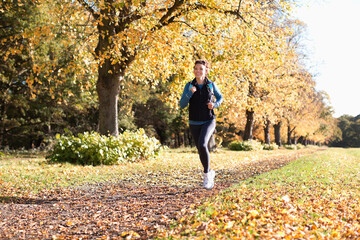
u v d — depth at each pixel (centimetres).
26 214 489
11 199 622
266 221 361
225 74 1439
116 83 1379
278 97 2630
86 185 802
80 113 3256
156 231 351
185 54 1338
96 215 460
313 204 473
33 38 1168
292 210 413
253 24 1340
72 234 380
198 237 310
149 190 723
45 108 2492
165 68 1293
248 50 1396
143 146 1442
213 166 1234
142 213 457
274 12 1499
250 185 648
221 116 2222
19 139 3341
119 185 806
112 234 367
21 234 383
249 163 1412
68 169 1014
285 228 335
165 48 1121
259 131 4884
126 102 3172
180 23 1309
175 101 1456
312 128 4781
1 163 1127
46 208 537
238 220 363
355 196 578
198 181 849
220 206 432
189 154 1931
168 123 4175
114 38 1189
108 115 1384
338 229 360
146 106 3903
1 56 1930
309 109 4297
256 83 2050
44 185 772
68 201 612
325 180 762
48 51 2061
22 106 2477
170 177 927
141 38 1155
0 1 1591
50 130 3019
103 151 1232
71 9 1127
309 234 326
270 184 670
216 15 1259
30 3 1836
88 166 1148
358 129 10838
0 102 2430
